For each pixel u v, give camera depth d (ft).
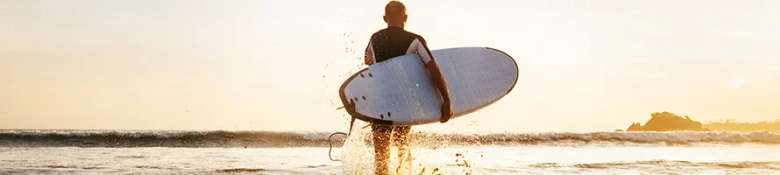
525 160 30.09
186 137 46.42
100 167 23.06
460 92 16.65
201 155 32.71
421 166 16.75
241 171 21.16
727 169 23.62
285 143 47.06
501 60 17.71
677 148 49.29
